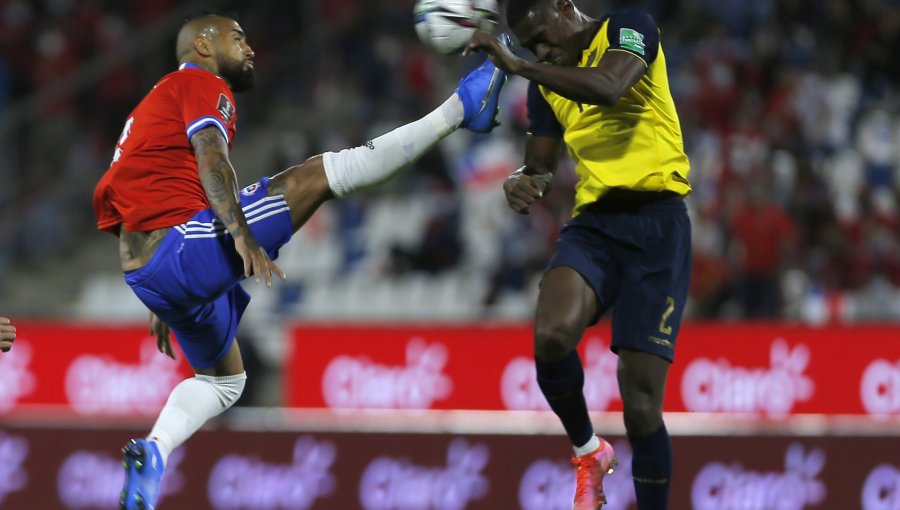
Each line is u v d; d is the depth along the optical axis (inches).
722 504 972.6
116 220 625.6
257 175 1750.7
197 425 650.2
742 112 1695.4
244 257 571.2
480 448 992.9
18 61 1801.2
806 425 1160.8
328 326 1197.1
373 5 1854.1
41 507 1016.9
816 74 1784.0
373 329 1195.3
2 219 1654.8
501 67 591.2
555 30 637.9
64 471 1019.9
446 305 1505.9
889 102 1815.9
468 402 1179.3
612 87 594.9
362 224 1599.4
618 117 642.2
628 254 643.5
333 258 1579.7
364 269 1565.0
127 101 1736.0
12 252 1653.5
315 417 1191.6
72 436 1023.6
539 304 634.8
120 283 1660.9
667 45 1787.6
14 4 1822.1
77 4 1844.2
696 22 1812.3
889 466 975.6
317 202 626.2
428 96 1775.3
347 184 625.0
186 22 652.7
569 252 645.9
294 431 1005.2
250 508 1001.5
